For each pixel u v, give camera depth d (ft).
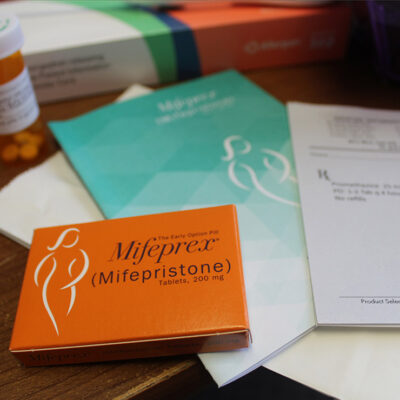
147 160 1.57
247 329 1.05
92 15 1.87
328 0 1.79
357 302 1.18
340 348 1.15
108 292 1.13
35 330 1.09
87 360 1.14
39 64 1.72
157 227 1.22
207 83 1.85
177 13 1.89
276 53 1.91
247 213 1.40
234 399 2.30
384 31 1.72
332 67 1.93
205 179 1.50
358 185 1.44
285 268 1.27
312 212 1.37
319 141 1.59
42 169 1.58
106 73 1.83
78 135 1.65
